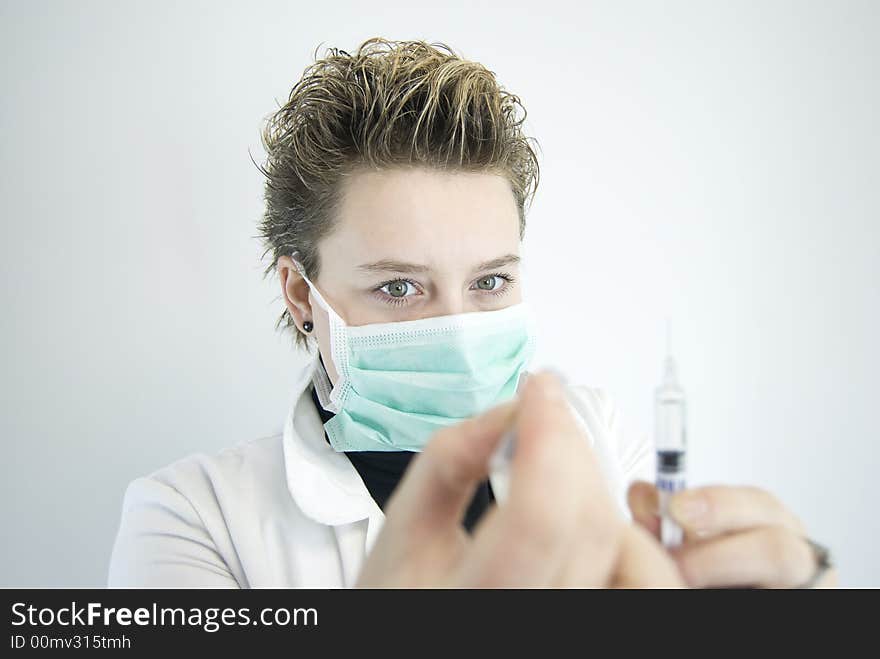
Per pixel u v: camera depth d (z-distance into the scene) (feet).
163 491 4.12
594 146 6.49
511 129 4.50
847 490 6.86
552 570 1.34
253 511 4.06
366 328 4.01
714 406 6.70
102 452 6.10
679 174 6.59
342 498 3.98
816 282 6.76
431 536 1.62
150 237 6.08
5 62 5.91
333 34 6.17
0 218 5.95
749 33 6.61
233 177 6.13
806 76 6.67
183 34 6.04
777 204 6.69
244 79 6.10
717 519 2.04
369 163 3.89
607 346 6.56
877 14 6.70
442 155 3.87
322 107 4.05
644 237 6.57
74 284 6.04
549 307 6.49
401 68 4.17
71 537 6.10
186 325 6.14
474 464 1.55
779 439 6.79
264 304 6.21
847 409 6.84
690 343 6.65
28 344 6.01
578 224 6.50
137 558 3.95
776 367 6.76
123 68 6.01
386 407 4.05
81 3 5.96
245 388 6.22
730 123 6.62
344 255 4.02
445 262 3.92
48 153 5.98
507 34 6.37
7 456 6.02
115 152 6.02
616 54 6.49
